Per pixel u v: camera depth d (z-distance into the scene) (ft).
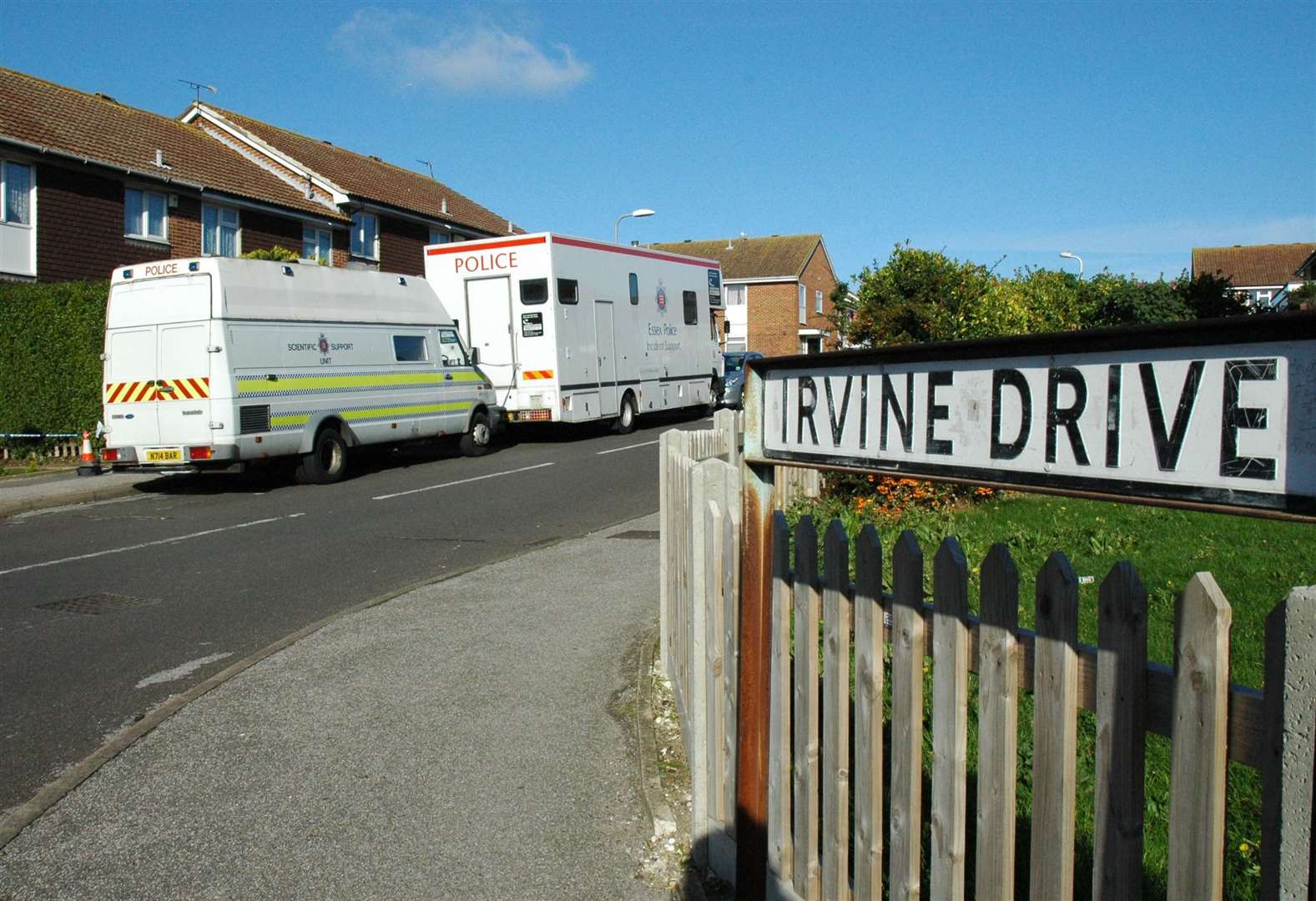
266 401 48.49
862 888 8.95
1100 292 79.66
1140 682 6.20
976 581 23.18
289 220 93.71
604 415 71.05
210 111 101.91
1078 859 11.50
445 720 17.88
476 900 12.21
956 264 44.80
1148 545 27.02
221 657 22.57
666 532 19.58
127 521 41.16
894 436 7.86
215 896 12.43
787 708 10.42
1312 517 5.05
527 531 37.42
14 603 27.48
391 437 55.83
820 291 183.93
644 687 18.97
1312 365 5.04
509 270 65.98
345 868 13.00
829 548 9.27
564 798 14.73
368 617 24.81
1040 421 6.52
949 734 7.78
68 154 72.64
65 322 59.00
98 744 17.62
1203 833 5.78
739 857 11.17
